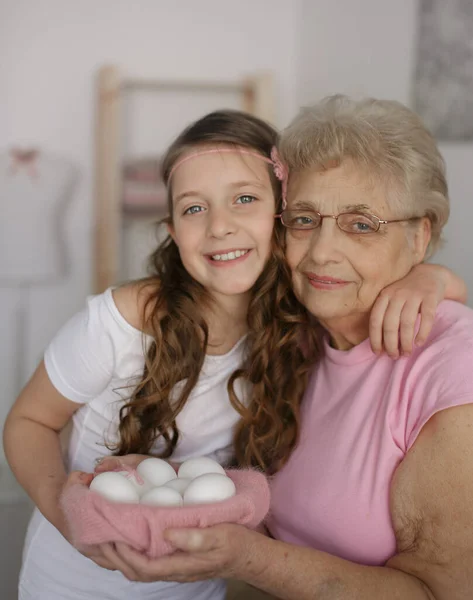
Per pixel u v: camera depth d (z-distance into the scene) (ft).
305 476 3.90
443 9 7.96
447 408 3.29
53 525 3.84
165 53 11.21
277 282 4.22
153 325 3.99
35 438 4.02
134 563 2.85
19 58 10.81
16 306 11.05
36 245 9.52
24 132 10.94
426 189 3.84
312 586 3.24
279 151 4.02
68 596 4.08
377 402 3.74
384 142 3.70
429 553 3.28
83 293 11.28
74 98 10.97
